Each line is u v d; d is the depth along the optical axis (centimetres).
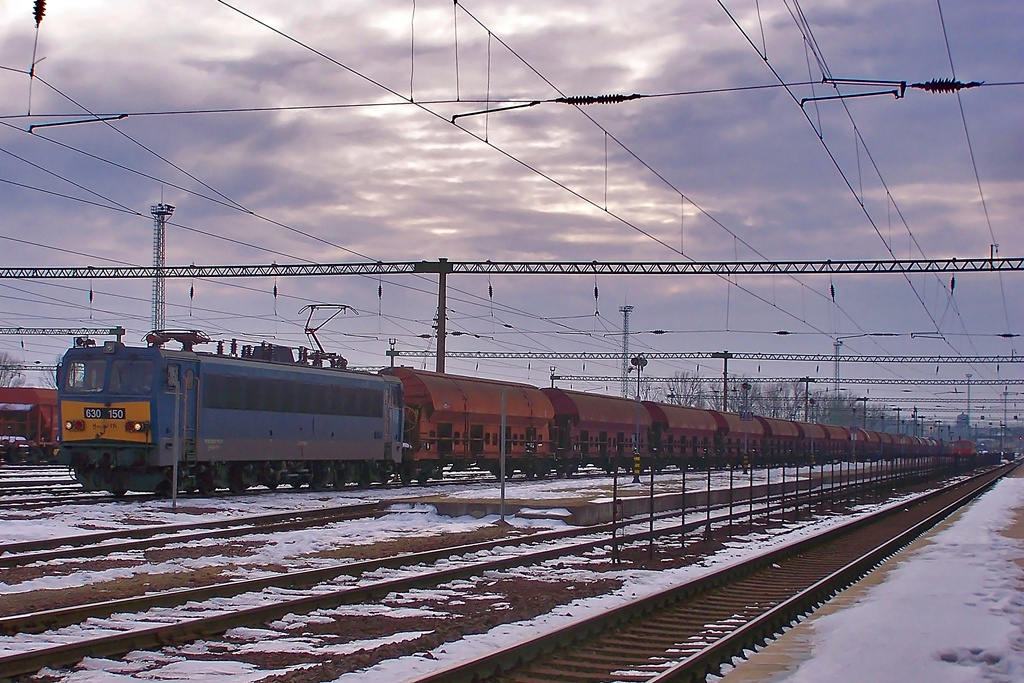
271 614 1190
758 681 994
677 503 3098
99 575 1515
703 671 1003
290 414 3178
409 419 3862
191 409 2828
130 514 2348
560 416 4884
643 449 5491
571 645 1109
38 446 4862
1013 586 1656
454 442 4025
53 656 934
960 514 3591
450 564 1738
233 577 1530
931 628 1255
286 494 3089
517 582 1563
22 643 1018
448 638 1096
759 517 3048
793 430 7588
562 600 1393
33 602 1268
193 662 978
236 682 904
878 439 9675
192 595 1276
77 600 1284
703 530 2542
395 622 1216
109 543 1841
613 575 1675
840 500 4028
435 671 884
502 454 2423
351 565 1562
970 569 1894
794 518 3083
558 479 4431
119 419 2723
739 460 6481
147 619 1155
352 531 2202
